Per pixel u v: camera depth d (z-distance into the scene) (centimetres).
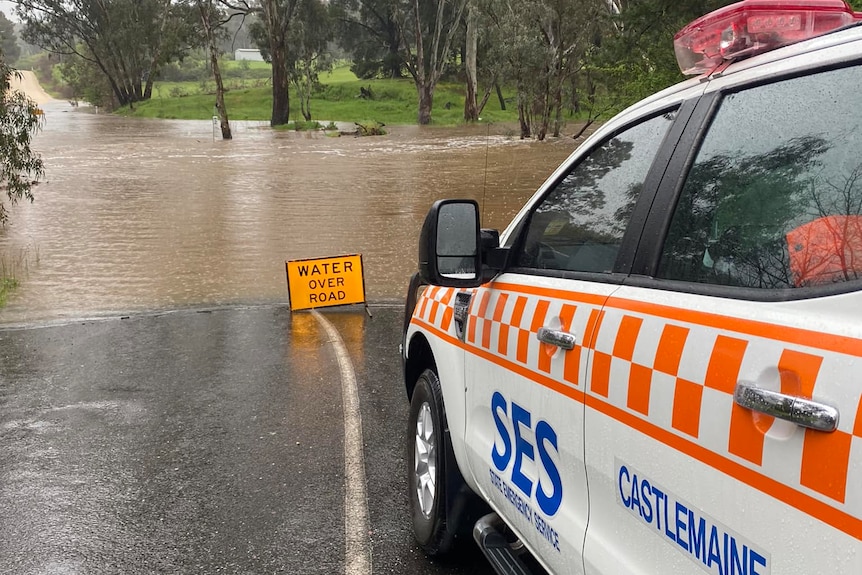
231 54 16062
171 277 1226
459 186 2328
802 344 145
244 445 506
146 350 779
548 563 239
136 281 1201
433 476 352
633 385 189
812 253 159
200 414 572
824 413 134
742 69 198
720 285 179
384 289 1134
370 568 349
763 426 148
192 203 2058
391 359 730
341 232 1619
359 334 845
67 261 1362
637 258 211
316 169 2842
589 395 209
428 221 281
